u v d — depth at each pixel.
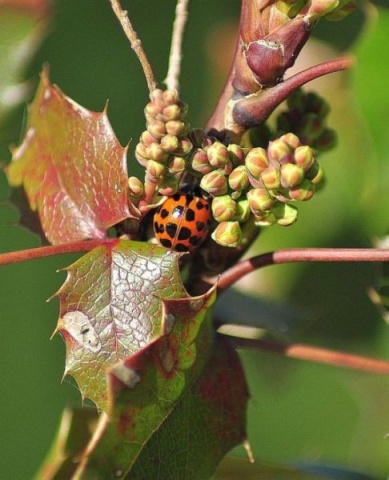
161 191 0.20
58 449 0.20
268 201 0.20
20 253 0.20
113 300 0.20
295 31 0.20
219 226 0.20
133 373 0.19
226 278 0.21
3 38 0.28
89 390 0.20
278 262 0.21
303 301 0.26
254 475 0.23
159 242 0.21
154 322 0.20
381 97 0.23
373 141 0.23
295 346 0.21
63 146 0.21
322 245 0.27
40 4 0.28
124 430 0.19
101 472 0.19
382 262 0.23
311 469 0.23
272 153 0.20
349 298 0.26
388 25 0.23
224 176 0.20
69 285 0.20
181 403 0.20
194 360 0.20
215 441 0.20
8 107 0.28
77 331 0.20
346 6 0.20
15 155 0.22
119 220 0.21
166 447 0.20
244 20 0.21
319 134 0.21
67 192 0.21
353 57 0.20
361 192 0.26
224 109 0.21
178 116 0.20
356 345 0.26
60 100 0.21
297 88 0.21
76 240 0.21
